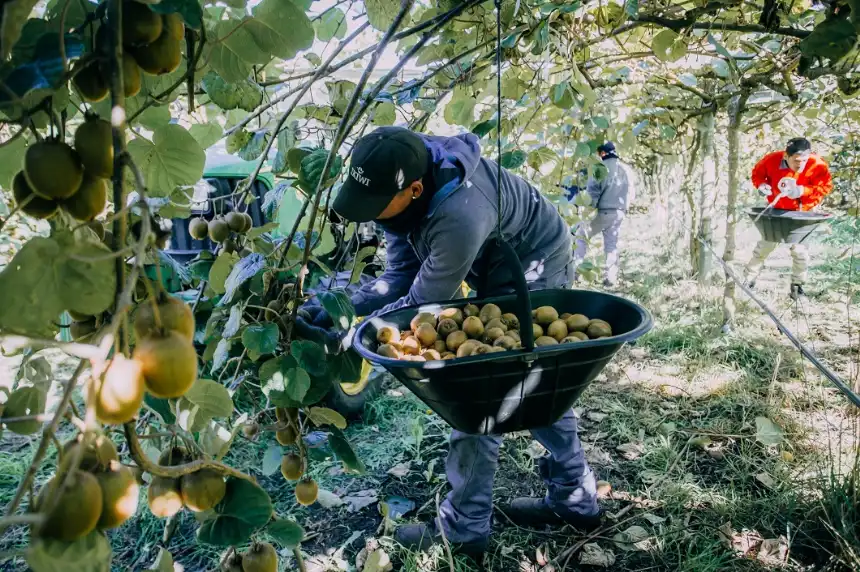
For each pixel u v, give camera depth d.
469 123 2.88
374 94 1.67
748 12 3.06
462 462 2.43
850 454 3.04
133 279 0.65
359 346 1.59
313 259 1.74
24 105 0.82
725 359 4.49
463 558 2.51
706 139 5.53
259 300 1.95
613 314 1.92
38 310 0.70
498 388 1.48
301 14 1.14
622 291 6.50
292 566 2.58
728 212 5.04
